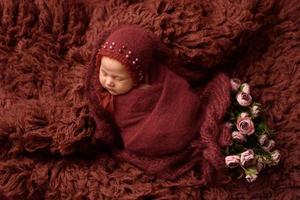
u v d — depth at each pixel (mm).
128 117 1048
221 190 1094
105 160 1131
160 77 1046
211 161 1028
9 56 1201
